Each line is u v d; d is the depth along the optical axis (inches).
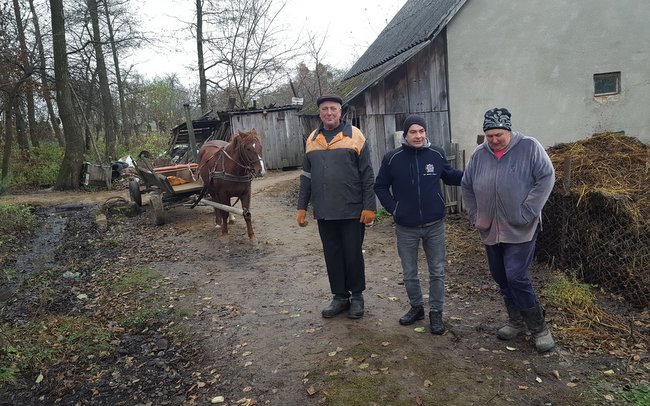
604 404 119.0
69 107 633.6
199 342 170.7
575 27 361.4
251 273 244.8
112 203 446.9
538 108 368.5
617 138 238.4
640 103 376.2
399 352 149.6
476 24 352.8
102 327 187.8
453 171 158.6
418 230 158.2
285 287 221.0
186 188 361.7
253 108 720.3
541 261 225.0
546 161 134.0
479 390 127.4
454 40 352.2
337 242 175.2
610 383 128.0
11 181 655.8
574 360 140.5
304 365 147.7
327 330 170.2
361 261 174.6
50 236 378.9
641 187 194.4
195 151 645.9
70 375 153.3
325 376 139.3
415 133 150.4
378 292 206.2
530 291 141.7
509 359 142.6
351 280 176.2
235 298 211.5
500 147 138.0
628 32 366.0
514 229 138.7
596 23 362.3
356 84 399.5
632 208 180.4
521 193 135.3
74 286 242.8
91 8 828.0
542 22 358.3
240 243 305.1
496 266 149.6
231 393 136.8
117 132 1153.4
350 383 134.1
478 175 143.6
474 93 359.6
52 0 613.0
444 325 167.0
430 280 161.9
